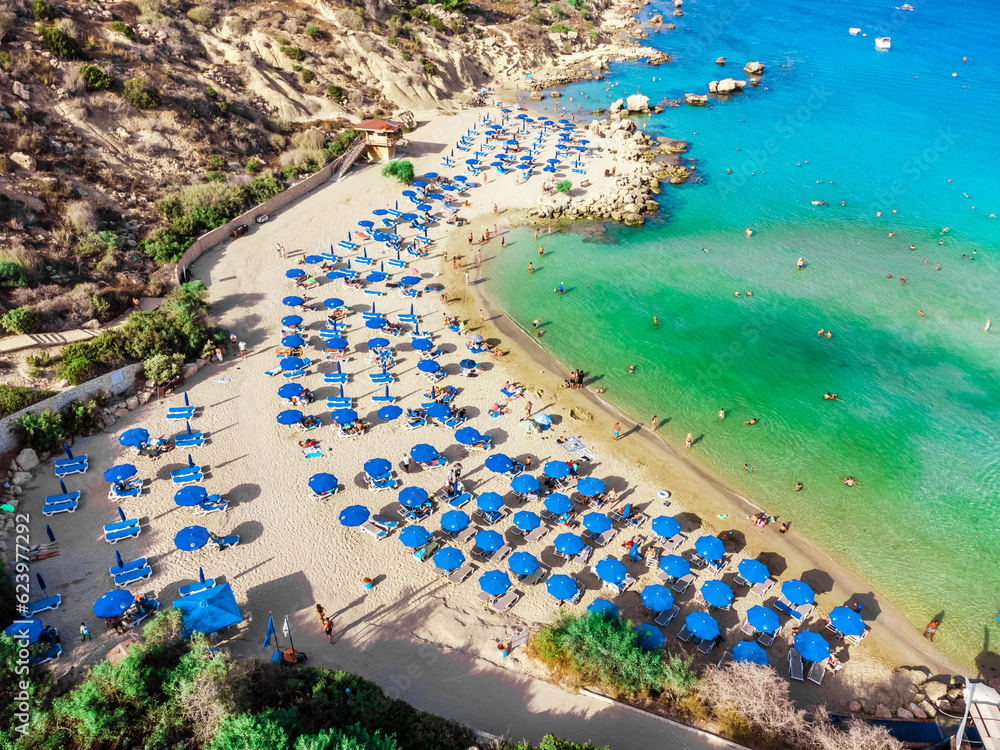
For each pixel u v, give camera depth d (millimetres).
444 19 123062
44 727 22094
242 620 29031
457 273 59781
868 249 65562
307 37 96688
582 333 52500
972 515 37375
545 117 100688
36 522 33031
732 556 34250
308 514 34875
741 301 57000
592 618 27984
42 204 52281
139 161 63594
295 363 45219
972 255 64375
